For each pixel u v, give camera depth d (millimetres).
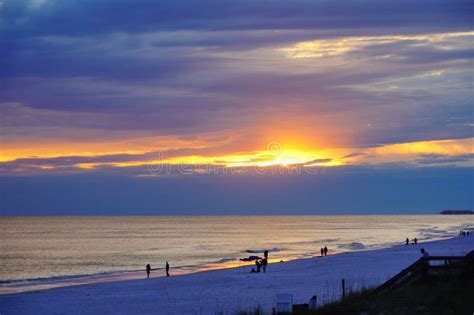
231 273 57625
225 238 173375
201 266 80375
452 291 25062
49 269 85500
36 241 162875
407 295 25219
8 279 69938
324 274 49469
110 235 199375
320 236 179125
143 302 37875
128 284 51875
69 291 47250
